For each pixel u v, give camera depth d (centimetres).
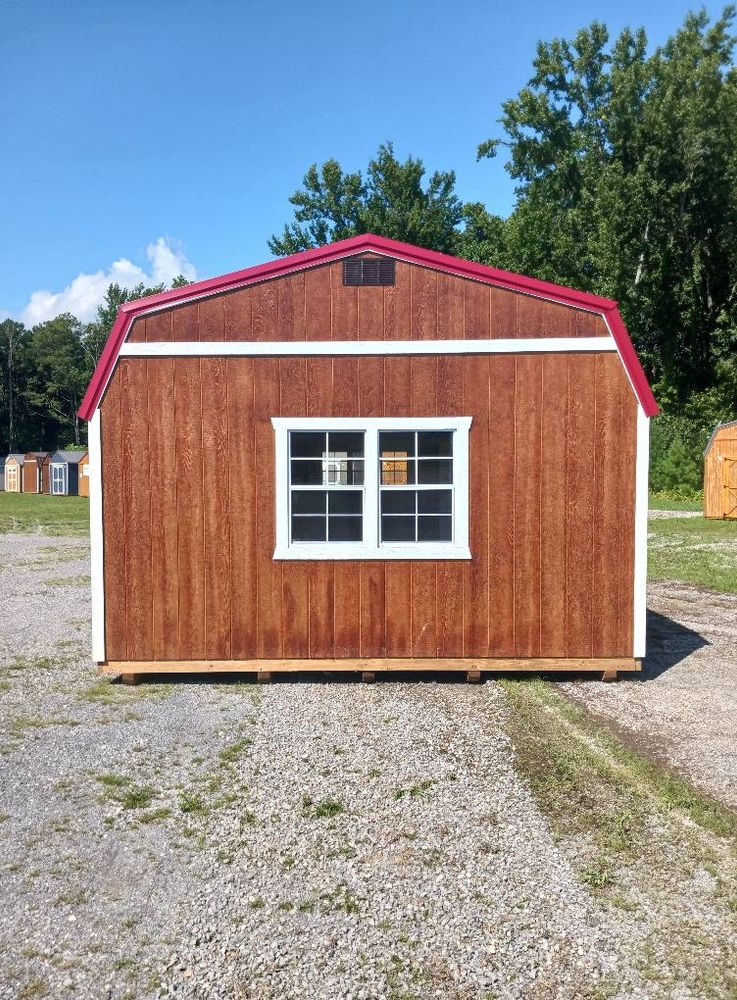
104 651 752
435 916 366
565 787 505
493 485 748
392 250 742
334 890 388
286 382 749
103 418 750
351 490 761
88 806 480
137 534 752
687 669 805
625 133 3572
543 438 747
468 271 742
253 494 752
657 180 3366
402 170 4975
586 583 747
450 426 745
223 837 441
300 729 620
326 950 341
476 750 571
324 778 522
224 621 752
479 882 394
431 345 746
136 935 352
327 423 748
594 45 3841
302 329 748
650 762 548
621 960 335
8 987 319
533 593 749
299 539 762
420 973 326
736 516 2281
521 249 3950
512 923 360
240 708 677
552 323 744
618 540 747
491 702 691
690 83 3438
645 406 739
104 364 748
